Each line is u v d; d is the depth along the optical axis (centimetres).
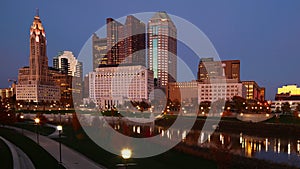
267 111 13538
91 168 3322
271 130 8175
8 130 7362
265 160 4438
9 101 19938
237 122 9338
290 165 4278
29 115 13000
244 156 4631
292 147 6331
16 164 3100
